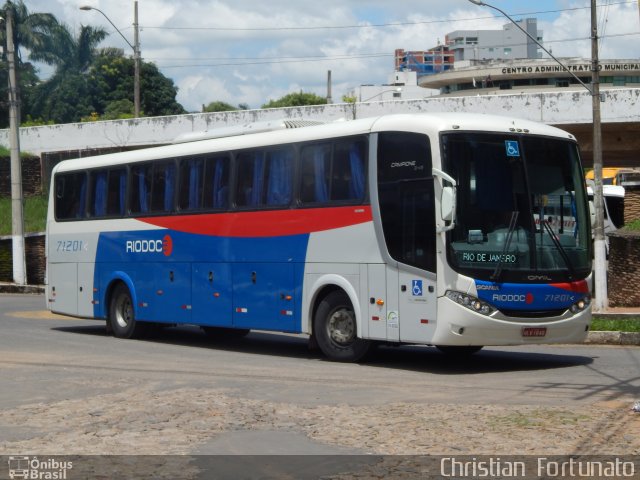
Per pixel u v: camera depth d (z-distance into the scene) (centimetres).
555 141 1419
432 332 1325
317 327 1512
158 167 1862
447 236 1309
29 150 4288
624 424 884
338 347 1488
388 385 1202
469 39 16475
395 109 3406
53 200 2162
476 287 1311
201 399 1070
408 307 1362
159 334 2050
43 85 7356
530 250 1359
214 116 3734
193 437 872
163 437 874
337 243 1471
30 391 1158
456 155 1334
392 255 1385
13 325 2225
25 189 4294
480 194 1340
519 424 891
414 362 1496
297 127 1642
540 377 1283
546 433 851
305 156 1544
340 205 1470
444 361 1512
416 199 1357
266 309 1596
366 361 1506
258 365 1443
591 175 5372
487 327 1317
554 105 3216
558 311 1380
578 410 961
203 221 1733
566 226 1405
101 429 912
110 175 1997
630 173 5022
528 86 9381
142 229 1888
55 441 862
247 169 1653
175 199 1808
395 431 876
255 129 1692
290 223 1556
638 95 3161
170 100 7769
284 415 970
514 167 1370
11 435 891
